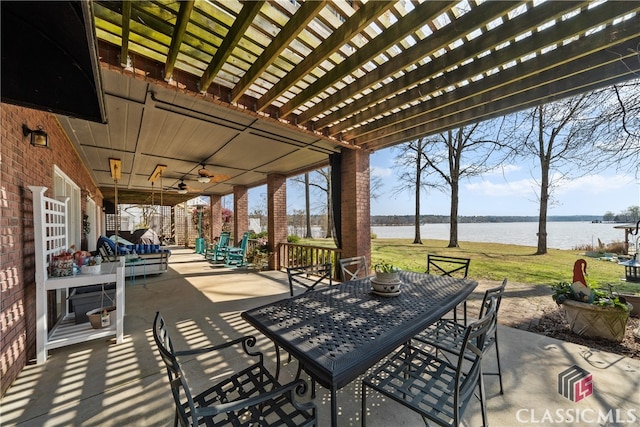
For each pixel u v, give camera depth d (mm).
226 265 7695
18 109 2258
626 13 1672
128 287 5211
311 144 4582
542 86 2773
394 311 1860
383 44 2047
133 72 2299
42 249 2369
